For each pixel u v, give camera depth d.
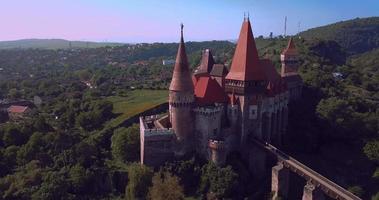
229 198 98.12
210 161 106.19
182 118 107.69
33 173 109.31
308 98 154.62
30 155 124.38
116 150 121.94
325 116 136.38
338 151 131.00
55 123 170.25
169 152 108.94
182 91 106.19
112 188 110.81
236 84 112.69
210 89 112.12
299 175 107.56
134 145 120.69
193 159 106.38
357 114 138.50
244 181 104.56
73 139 134.88
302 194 105.31
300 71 184.12
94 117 158.88
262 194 102.88
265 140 119.81
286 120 131.38
